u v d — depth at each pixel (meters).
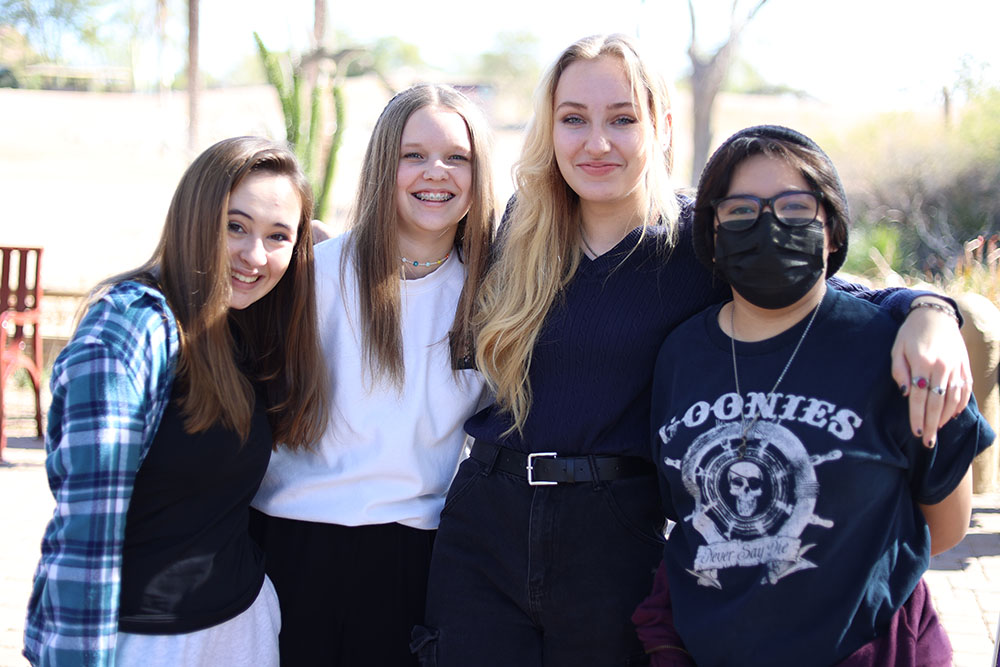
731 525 2.09
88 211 17.52
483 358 2.66
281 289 2.62
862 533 2.01
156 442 2.22
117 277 2.27
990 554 5.09
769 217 2.08
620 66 2.56
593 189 2.57
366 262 2.72
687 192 2.80
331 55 11.44
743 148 2.14
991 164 14.72
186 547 2.28
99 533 2.05
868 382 2.04
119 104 33.97
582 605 2.49
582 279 2.60
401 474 2.75
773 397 2.11
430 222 2.73
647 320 2.52
